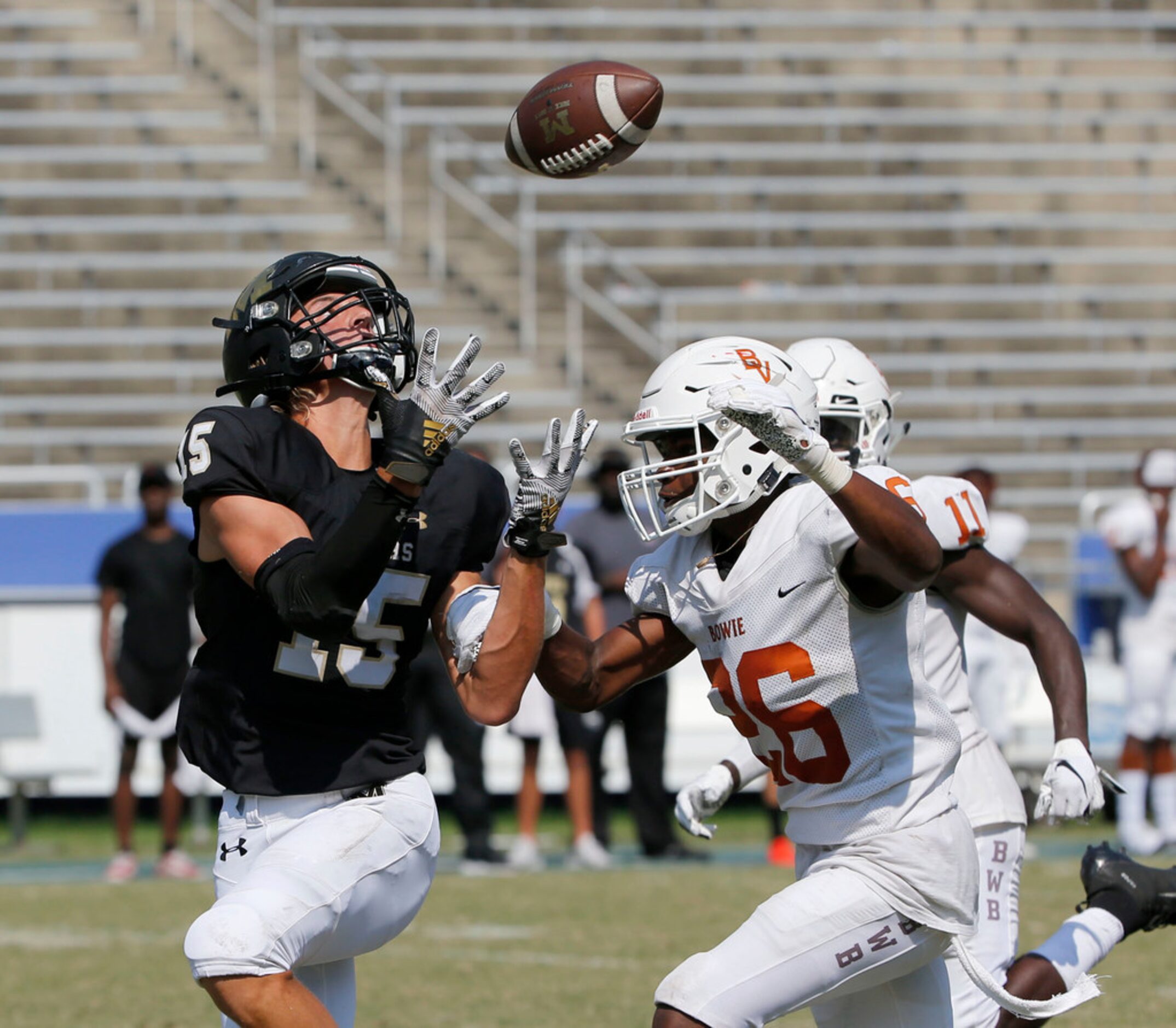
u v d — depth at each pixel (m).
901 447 52.59
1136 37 66.00
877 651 10.87
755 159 59.16
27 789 37.28
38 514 37.50
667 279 55.75
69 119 56.06
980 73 63.56
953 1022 11.83
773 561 10.88
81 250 53.31
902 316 55.88
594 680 11.90
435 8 61.81
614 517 30.83
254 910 9.95
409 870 10.69
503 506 11.42
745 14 63.50
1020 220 58.69
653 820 31.89
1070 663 12.17
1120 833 32.34
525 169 13.05
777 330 54.81
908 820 10.80
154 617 30.50
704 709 39.06
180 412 49.69
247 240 54.03
